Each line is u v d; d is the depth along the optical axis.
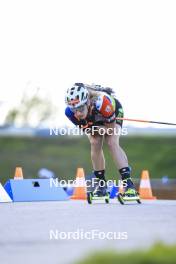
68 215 17.98
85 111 20.89
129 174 22.33
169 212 18.84
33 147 83.56
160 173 79.75
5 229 14.54
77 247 11.54
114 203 23.27
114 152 22.08
